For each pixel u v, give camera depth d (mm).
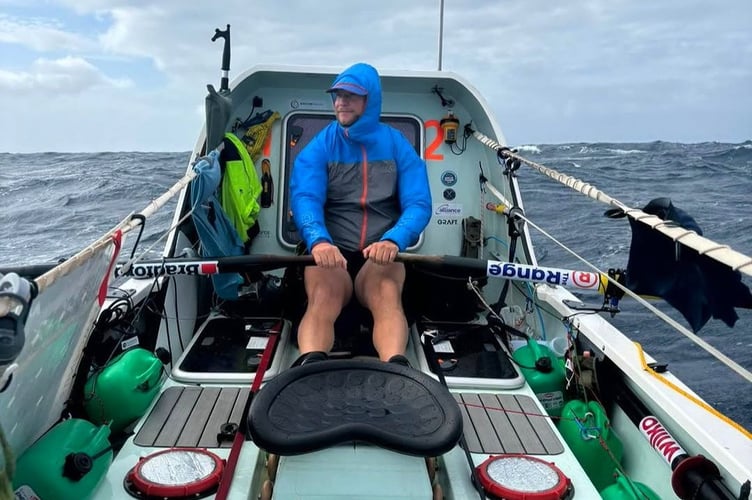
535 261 4320
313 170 3613
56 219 15094
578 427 3068
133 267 3168
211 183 3684
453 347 3699
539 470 2500
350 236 3645
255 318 4020
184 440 2727
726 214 14633
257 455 2617
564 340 3896
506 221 4652
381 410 2424
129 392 2771
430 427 2352
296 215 3500
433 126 4871
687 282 2359
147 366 2908
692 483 2283
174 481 2379
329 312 3232
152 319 3703
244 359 3492
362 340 3676
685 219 2449
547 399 3492
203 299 4430
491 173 4824
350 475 2260
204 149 4367
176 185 3381
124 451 2641
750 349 6996
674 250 2408
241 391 3172
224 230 3992
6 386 1658
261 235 4703
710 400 5805
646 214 2434
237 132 4730
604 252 10766
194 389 3182
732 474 2178
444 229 4848
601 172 24984
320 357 2881
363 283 3432
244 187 4262
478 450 2715
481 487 2418
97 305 2572
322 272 3344
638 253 2518
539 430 2885
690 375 6367
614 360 3133
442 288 4066
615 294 3268
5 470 1630
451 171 4863
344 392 2518
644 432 2740
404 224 3395
